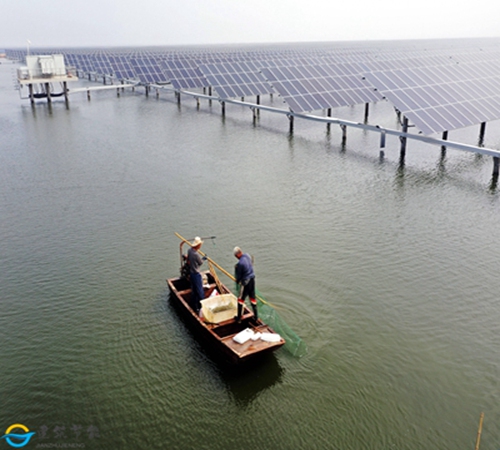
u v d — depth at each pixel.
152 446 10.32
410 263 17.61
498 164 26.17
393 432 10.61
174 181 27.86
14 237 20.73
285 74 41.94
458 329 13.93
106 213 23.22
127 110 53.22
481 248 18.64
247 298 15.42
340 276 16.80
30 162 32.38
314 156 32.22
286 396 11.61
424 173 27.94
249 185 26.78
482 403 11.36
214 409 11.25
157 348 13.40
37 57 57.31
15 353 13.34
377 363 12.65
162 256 18.64
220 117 47.53
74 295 16.09
